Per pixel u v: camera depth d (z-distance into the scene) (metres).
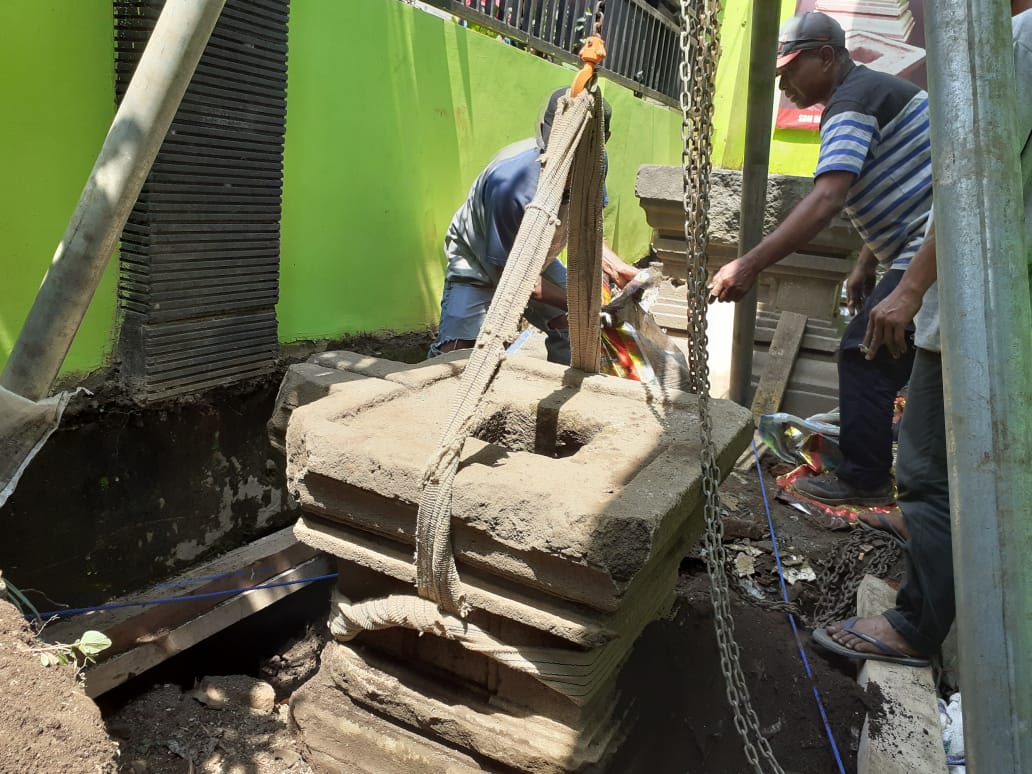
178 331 2.62
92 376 2.52
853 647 2.17
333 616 1.94
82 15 2.35
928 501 2.00
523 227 1.68
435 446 1.69
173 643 2.43
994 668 1.05
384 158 3.67
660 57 7.06
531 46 4.91
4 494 1.61
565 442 2.08
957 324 1.07
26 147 2.27
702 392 1.60
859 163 2.75
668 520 1.48
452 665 1.83
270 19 2.70
